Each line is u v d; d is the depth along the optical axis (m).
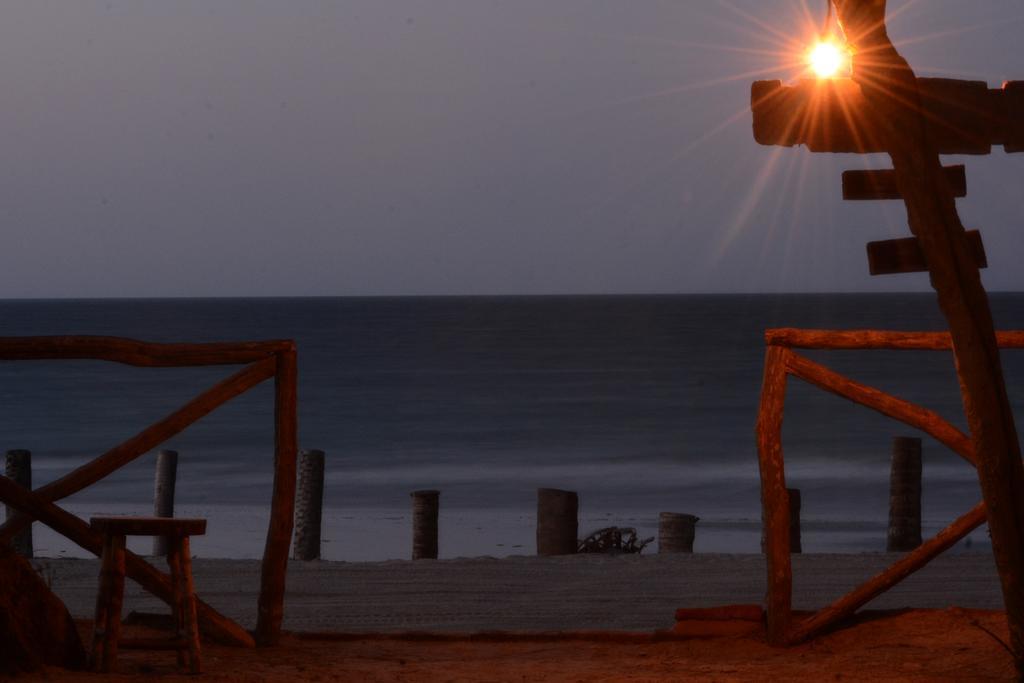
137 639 6.90
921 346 8.35
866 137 7.54
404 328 194.62
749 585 12.72
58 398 66.62
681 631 8.70
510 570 13.80
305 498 18.23
